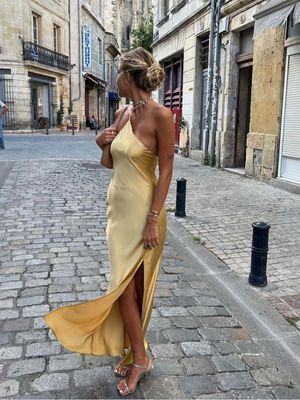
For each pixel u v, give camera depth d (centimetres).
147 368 261
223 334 320
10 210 668
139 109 243
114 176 254
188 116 1452
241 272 443
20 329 318
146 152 241
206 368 278
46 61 2958
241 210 693
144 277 250
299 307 366
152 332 319
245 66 1082
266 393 256
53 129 3203
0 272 423
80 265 446
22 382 260
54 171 1059
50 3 3042
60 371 271
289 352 301
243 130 1147
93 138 2370
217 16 1148
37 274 420
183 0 1472
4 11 2614
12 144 1833
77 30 3466
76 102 3575
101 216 646
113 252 251
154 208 244
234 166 1155
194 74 1379
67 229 575
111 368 276
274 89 884
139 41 3200
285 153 870
